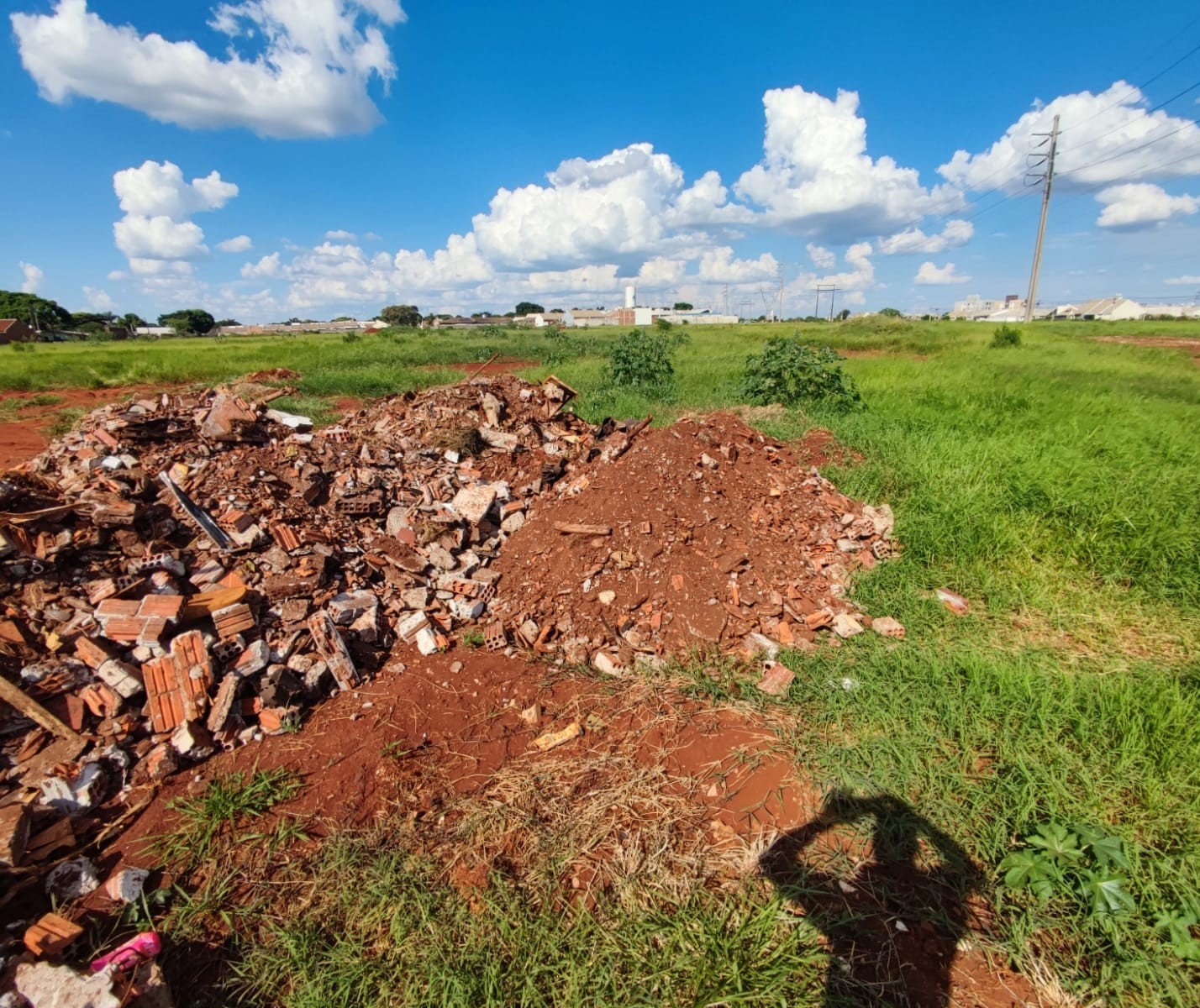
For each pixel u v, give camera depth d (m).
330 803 2.88
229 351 25.62
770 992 2.07
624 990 2.10
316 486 5.26
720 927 2.28
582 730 3.35
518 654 4.03
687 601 4.28
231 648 3.57
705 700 3.54
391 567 4.73
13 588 3.47
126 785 2.96
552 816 2.79
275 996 2.15
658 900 2.41
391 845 2.66
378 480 5.64
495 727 3.40
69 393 14.62
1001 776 2.90
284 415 6.31
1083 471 6.17
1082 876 2.35
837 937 2.26
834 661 3.85
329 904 2.43
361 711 3.47
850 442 7.66
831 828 2.70
